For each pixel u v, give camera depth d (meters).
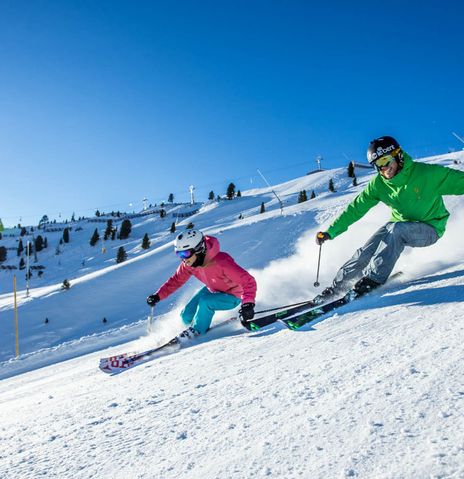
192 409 1.86
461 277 3.33
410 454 1.12
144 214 96.75
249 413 1.67
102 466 1.46
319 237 4.48
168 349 4.04
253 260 22.56
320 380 1.86
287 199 65.56
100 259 60.81
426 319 2.49
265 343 2.93
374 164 4.01
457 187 3.95
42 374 6.03
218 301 4.26
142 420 1.86
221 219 64.12
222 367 2.52
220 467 1.29
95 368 4.16
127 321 20.70
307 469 1.17
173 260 28.53
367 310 3.15
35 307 25.17
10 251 84.88
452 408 1.32
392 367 1.81
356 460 1.16
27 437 1.96
